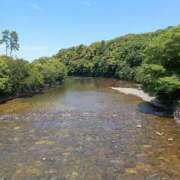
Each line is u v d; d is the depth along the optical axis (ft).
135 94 207.72
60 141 94.02
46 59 369.50
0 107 161.79
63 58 545.03
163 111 142.00
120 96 200.34
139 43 376.89
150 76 142.31
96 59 460.14
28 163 75.20
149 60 146.72
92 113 140.05
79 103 172.76
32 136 100.22
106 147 87.45
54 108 155.94
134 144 89.97
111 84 302.86
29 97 205.05
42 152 83.51
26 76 223.51
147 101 174.09
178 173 68.08
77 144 90.63
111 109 150.00
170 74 133.90
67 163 75.00
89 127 111.86
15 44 421.59
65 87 283.18
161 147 86.79
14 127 113.60
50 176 67.26
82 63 481.05
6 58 211.20
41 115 136.67
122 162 75.31
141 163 74.49
